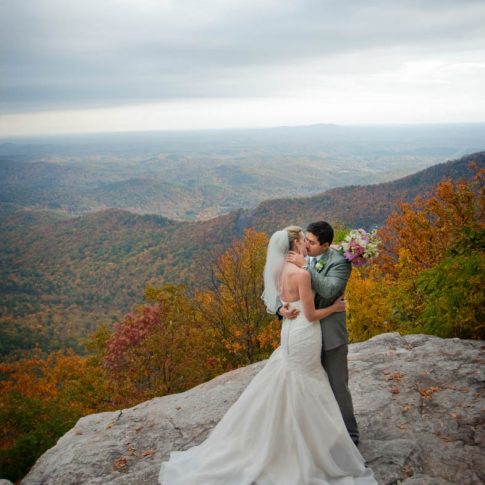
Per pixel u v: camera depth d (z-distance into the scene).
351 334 11.59
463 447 3.58
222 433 3.50
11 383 29.00
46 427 16.62
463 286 6.13
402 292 10.11
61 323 121.62
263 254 17.38
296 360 3.29
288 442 3.24
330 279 3.22
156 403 5.13
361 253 3.22
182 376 19.52
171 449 4.01
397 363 5.17
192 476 3.33
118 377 19.88
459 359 5.10
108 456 3.97
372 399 4.43
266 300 3.53
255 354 18.02
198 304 19.42
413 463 3.45
